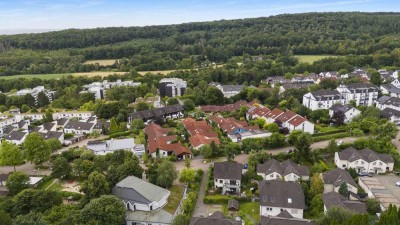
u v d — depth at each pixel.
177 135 130.75
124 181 82.38
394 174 97.44
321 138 123.06
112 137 136.88
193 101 180.75
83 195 84.12
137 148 116.44
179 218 68.25
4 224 60.78
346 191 82.25
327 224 65.25
